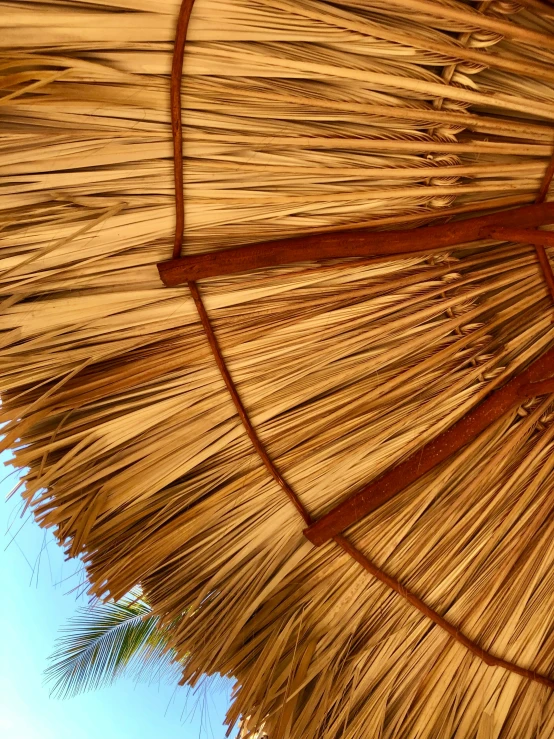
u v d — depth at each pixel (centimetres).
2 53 241
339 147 299
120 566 334
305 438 352
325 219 314
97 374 314
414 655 380
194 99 271
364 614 376
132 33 251
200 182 288
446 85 294
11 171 262
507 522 380
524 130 315
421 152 310
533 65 295
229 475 349
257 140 287
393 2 268
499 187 328
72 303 297
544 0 283
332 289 334
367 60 283
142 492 333
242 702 342
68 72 249
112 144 270
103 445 322
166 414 330
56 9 240
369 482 367
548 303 367
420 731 378
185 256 306
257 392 341
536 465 381
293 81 281
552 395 378
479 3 279
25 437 311
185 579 353
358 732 364
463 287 353
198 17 254
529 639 389
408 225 331
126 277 302
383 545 372
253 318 329
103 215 276
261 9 259
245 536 357
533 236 312
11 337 292
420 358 359
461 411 366
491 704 389
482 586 382
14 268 271
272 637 359
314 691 359
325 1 267
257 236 310
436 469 373
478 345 363
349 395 353
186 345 324
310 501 362
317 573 372
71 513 317
